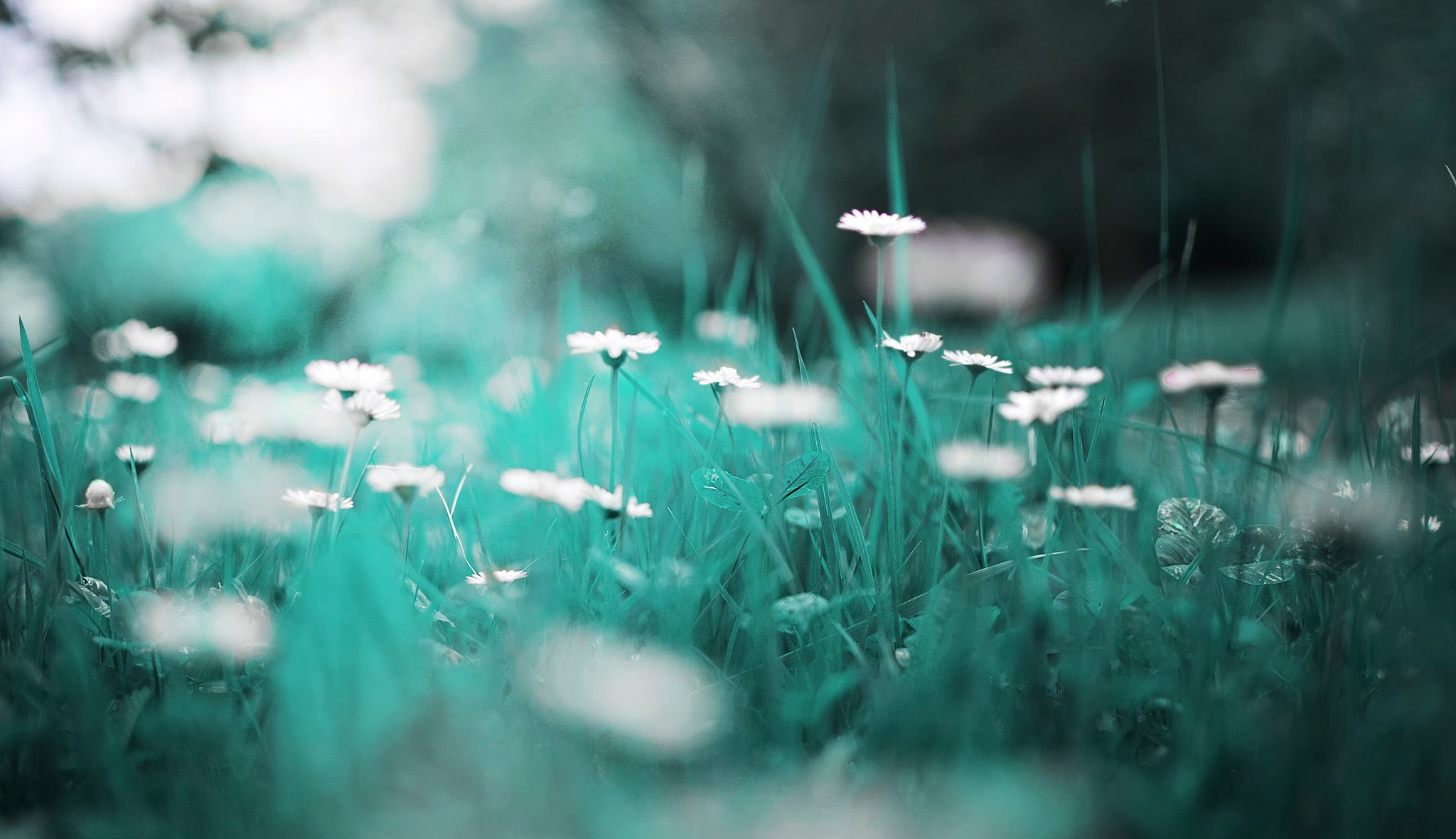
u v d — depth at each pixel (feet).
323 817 2.09
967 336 3.52
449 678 2.18
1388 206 3.31
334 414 2.73
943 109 11.74
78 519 2.55
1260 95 11.28
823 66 3.09
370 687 2.13
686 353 3.41
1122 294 11.72
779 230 3.71
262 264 6.72
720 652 2.34
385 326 5.49
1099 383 2.78
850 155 11.04
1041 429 2.59
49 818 2.12
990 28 11.76
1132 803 2.10
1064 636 2.27
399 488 2.35
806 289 3.56
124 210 7.09
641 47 9.29
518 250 5.67
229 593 2.37
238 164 7.93
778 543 2.43
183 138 7.75
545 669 2.23
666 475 2.68
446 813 2.09
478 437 3.11
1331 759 2.12
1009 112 11.98
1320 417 2.90
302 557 2.56
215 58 7.91
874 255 8.27
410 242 5.15
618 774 2.16
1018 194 12.11
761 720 2.23
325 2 8.61
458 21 9.29
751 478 2.47
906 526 2.57
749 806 2.11
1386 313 2.89
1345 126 5.15
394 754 2.13
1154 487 2.67
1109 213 12.41
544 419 2.91
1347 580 2.30
